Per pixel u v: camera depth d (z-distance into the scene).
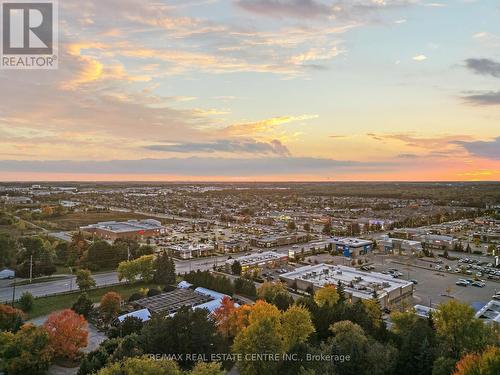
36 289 113.88
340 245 184.00
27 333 62.97
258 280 134.25
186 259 168.75
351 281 117.69
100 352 58.25
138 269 122.06
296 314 65.56
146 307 93.50
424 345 55.03
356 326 63.94
